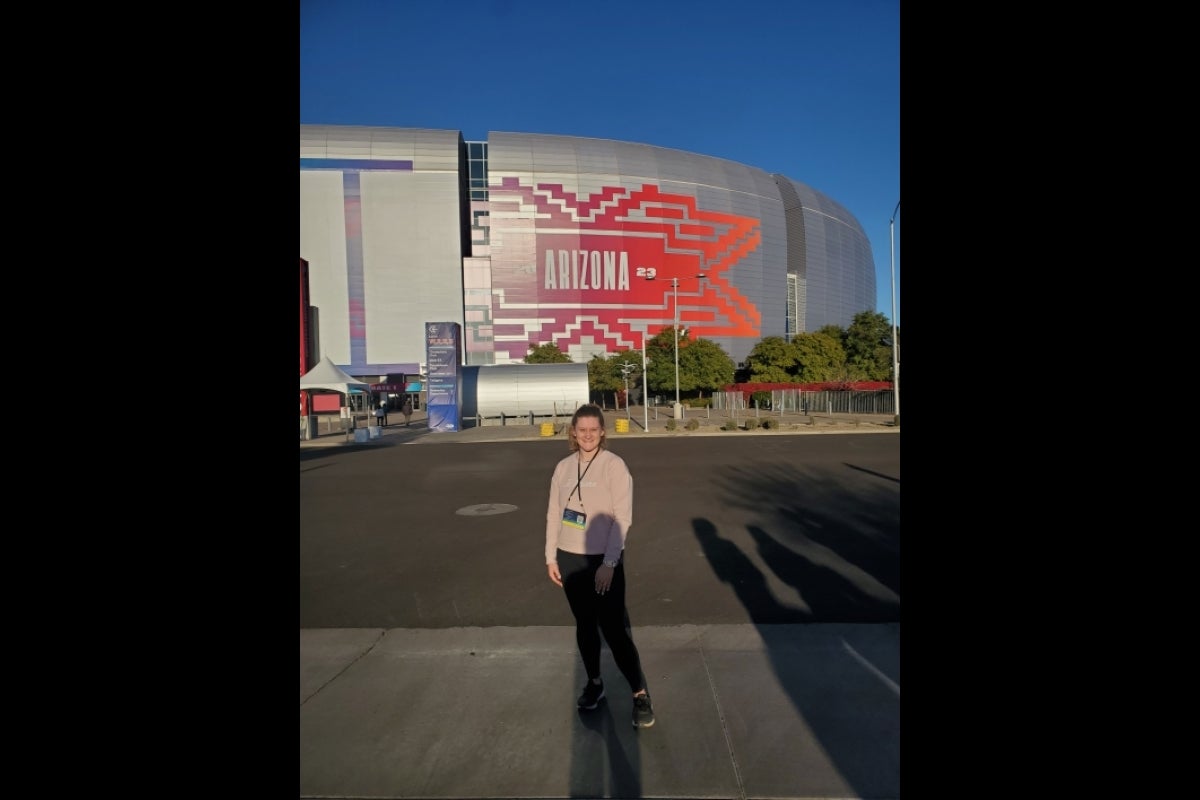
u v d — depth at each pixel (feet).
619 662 9.61
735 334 252.01
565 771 8.55
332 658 12.46
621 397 172.65
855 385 142.51
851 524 24.71
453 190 211.41
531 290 222.69
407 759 8.91
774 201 266.98
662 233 235.61
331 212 207.82
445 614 15.44
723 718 9.78
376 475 44.21
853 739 9.14
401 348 211.00
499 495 34.83
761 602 15.48
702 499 30.73
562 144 230.89
